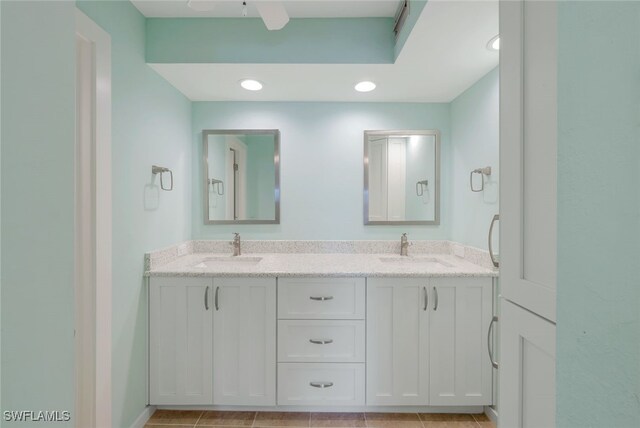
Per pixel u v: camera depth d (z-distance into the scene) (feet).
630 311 1.17
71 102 1.68
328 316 5.76
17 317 1.34
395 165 7.84
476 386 5.74
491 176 6.02
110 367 4.61
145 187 5.74
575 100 1.45
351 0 5.42
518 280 2.47
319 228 7.84
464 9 4.26
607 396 1.26
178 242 7.09
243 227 7.86
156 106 6.15
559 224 1.55
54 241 1.55
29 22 1.40
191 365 5.81
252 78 6.48
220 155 7.82
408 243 7.66
